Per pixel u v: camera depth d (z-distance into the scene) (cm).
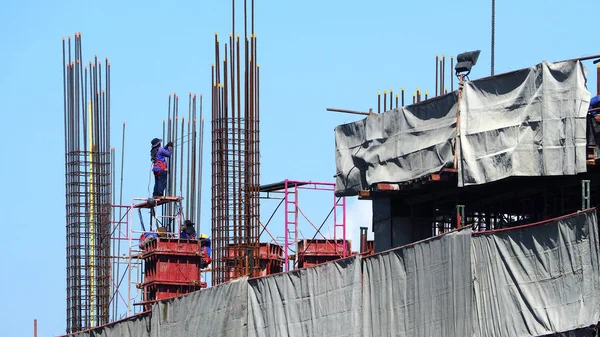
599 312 15888
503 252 16938
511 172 17250
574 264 16175
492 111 17738
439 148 18425
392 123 19475
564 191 18250
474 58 18425
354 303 18750
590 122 16862
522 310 16712
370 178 19725
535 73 17162
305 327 19562
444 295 17450
